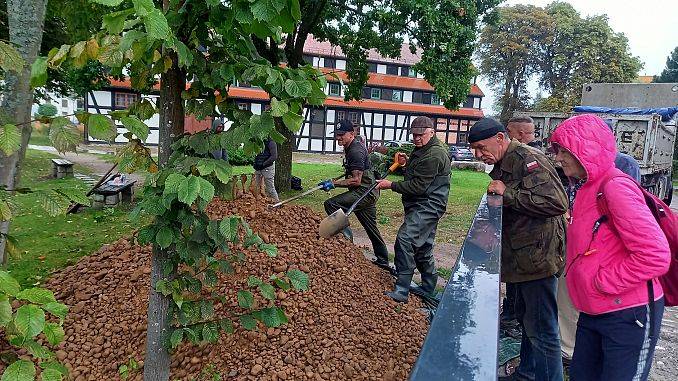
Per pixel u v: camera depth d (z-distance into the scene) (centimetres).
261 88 228
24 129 340
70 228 746
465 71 1155
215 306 370
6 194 187
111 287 431
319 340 347
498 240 177
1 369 301
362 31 1199
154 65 219
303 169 2045
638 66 4616
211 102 242
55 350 353
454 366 82
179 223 236
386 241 795
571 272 239
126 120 186
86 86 1027
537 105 4925
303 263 434
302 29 1185
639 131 932
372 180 545
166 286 239
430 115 3819
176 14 211
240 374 311
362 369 327
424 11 1041
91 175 1490
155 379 259
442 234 882
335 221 466
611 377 227
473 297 116
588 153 224
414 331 395
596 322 230
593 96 1273
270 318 261
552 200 277
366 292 432
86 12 688
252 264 412
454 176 2020
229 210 502
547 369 302
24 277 510
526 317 308
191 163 215
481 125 307
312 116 3516
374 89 3772
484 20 1238
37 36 354
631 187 219
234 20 214
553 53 4784
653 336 224
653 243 206
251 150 223
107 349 357
